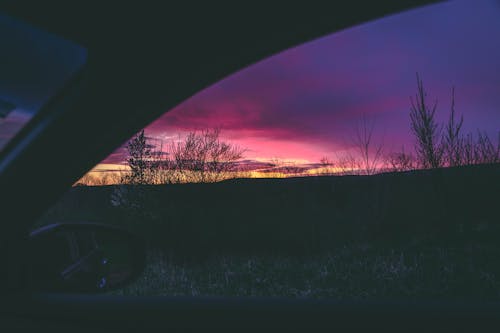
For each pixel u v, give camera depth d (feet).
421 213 22.24
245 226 22.94
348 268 18.08
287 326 3.14
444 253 17.47
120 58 3.14
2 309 3.51
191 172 27.14
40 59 3.18
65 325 3.32
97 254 5.22
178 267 20.97
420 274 15.78
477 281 14.30
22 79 3.18
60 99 3.31
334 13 2.97
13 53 3.14
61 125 3.29
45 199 3.51
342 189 26.03
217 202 25.14
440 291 14.28
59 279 4.24
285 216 23.72
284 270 18.90
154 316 3.30
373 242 21.16
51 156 3.37
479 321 3.04
